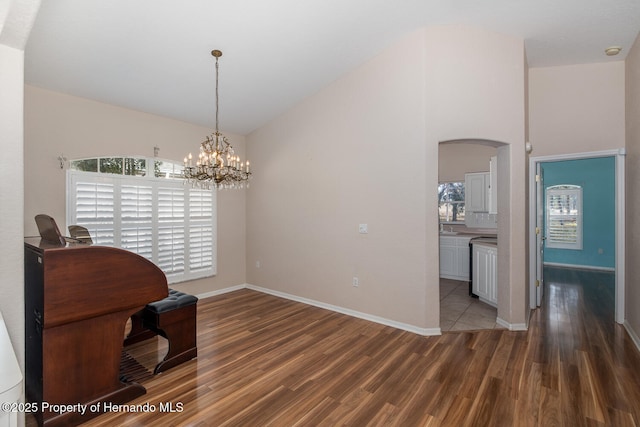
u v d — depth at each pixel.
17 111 1.64
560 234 7.21
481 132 3.30
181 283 4.48
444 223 6.70
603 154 3.64
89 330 2.00
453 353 2.87
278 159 4.77
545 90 3.93
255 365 2.67
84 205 3.54
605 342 3.07
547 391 2.25
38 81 3.12
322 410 2.07
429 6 2.87
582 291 5.00
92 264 1.93
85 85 3.30
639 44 3.01
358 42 3.33
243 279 5.30
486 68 3.31
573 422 1.92
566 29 3.12
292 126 4.56
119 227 3.82
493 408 2.07
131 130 3.92
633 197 3.22
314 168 4.30
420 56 3.26
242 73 3.53
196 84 3.60
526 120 3.65
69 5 2.31
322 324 3.62
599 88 3.68
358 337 3.24
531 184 4.05
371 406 2.11
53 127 3.31
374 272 3.70
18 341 1.65
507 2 2.80
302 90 4.14
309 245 4.38
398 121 3.46
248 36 2.95
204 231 4.71
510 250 3.38
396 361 2.72
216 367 2.64
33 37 2.55
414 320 3.37
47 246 1.94
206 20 2.67
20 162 1.65
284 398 2.20
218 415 2.02
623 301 3.53
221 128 4.84
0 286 1.60
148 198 4.09
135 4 2.41
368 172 3.73
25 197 3.13
